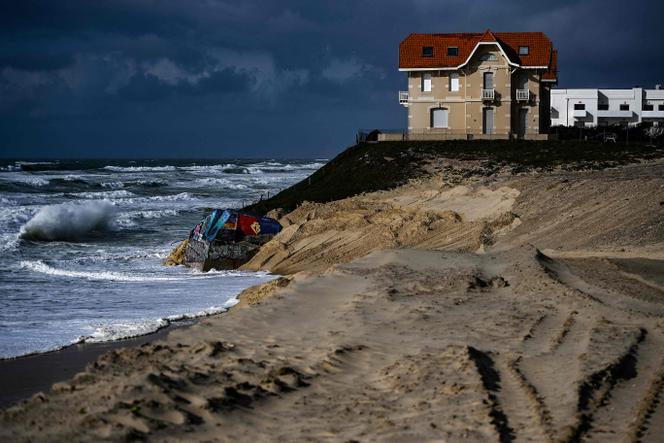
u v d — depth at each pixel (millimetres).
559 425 8633
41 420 8859
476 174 44219
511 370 10867
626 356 11359
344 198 42656
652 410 9070
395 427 8742
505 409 9289
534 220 29734
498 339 12734
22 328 18547
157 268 30203
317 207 37562
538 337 12805
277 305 16062
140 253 34250
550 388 10000
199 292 24188
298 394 10117
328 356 11758
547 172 42875
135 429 8578
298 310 15625
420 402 9531
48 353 16094
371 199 40812
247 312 15391
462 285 17219
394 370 11008
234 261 29984
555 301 15594
